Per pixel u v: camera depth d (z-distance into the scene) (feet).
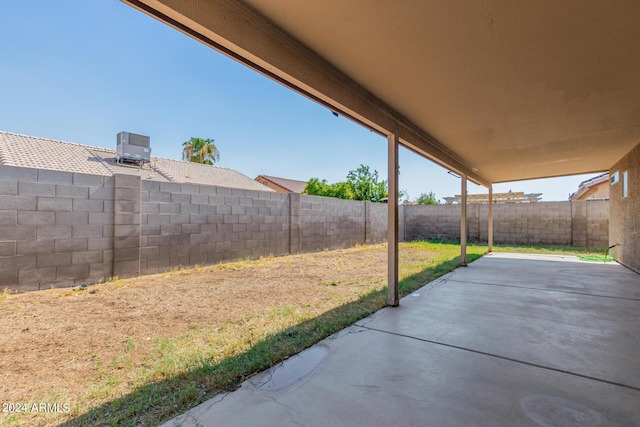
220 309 12.57
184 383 7.00
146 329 10.36
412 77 9.94
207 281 17.71
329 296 14.69
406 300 14.24
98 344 9.16
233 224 24.11
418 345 9.20
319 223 32.94
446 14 6.81
